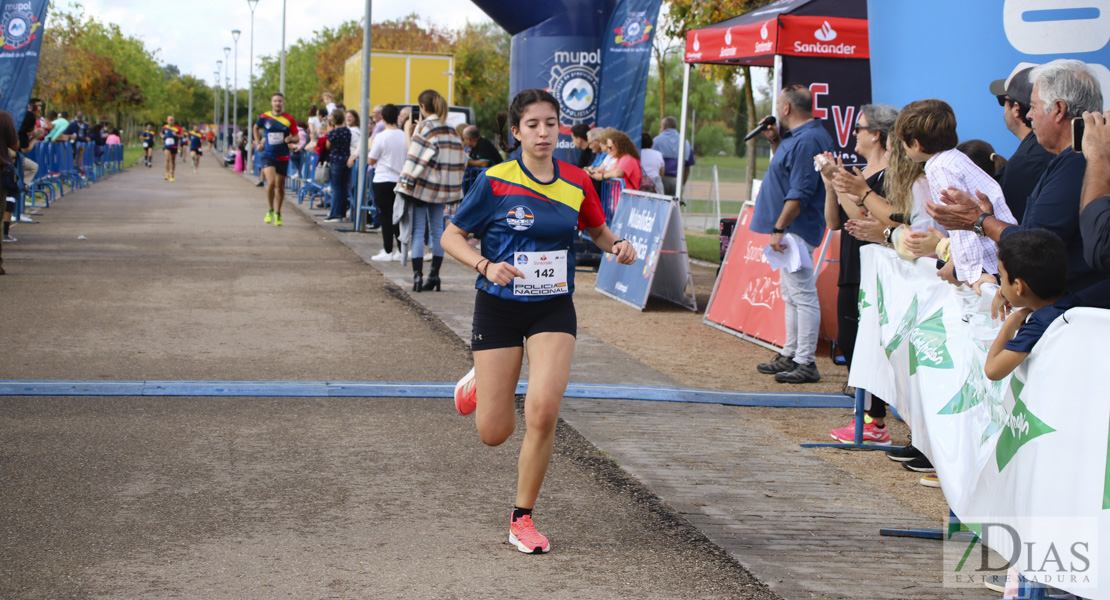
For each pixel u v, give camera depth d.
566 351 3.60
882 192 5.38
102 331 7.38
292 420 5.27
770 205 6.61
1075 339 2.60
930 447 4.04
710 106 41.12
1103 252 2.77
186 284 9.81
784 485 4.52
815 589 3.38
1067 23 5.09
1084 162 3.24
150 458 4.55
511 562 3.53
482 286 3.62
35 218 15.97
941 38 5.60
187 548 3.55
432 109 9.82
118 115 68.31
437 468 4.58
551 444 3.60
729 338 8.34
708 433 5.36
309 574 3.37
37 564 3.37
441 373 6.51
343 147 17.34
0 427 4.92
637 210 10.38
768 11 10.01
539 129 3.50
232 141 65.19
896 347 4.56
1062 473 2.64
